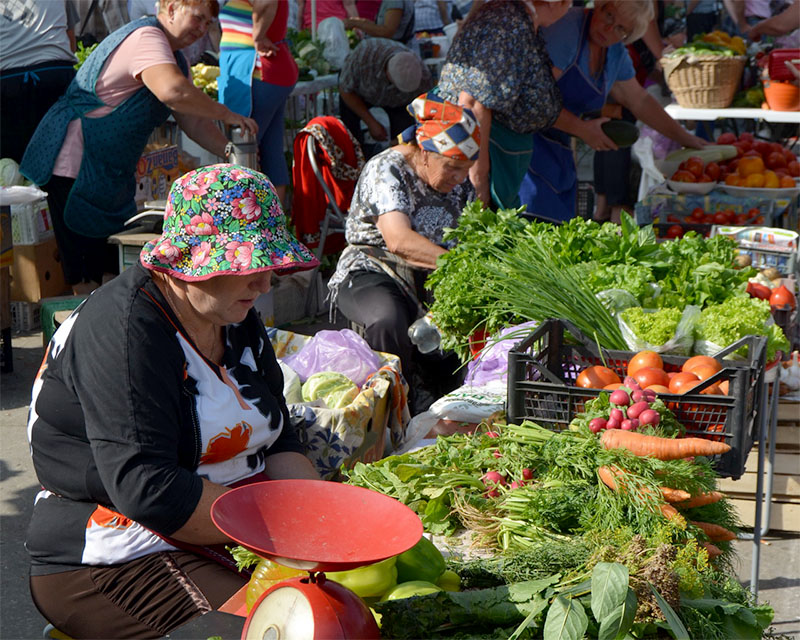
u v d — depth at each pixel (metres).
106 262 5.31
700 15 7.89
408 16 8.73
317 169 5.74
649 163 6.05
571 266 3.04
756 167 5.44
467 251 3.17
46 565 2.00
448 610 1.54
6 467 4.05
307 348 3.19
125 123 4.91
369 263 3.89
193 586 1.92
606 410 2.22
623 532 1.76
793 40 7.49
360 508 1.54
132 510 1.85
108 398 1.86
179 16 4.79
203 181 1.87
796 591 3.11
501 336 2.96
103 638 1.94
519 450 2.16
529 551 1.75
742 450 2.23
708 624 1.56
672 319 2.69
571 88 4.50
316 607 1.37
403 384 3.14
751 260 4.27
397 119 7.20
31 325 5.72
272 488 1.54
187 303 1.97
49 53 5.58
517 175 4.49
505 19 4.12
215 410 2.01
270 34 5.87
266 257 1.84
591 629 1.52
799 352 3.83
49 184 5.05
